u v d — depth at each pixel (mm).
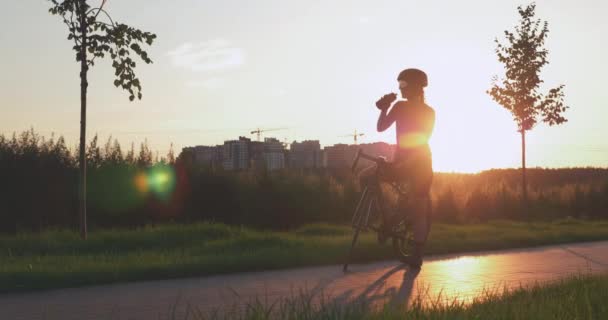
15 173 13641
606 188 25609
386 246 8477
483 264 7812
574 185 27516
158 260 7500
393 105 7535
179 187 15125
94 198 14219
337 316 3916
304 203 16891
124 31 10477
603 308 4078
